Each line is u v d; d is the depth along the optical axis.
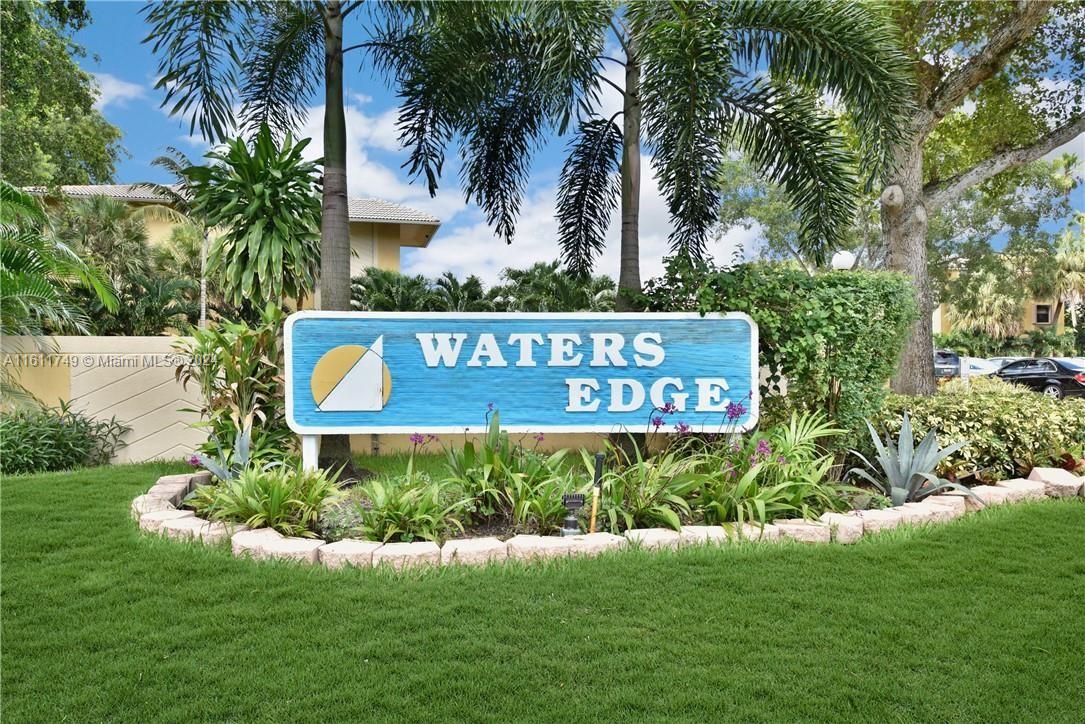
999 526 5.17
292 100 8.98
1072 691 2.92
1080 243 35.25
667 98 6.44
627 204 7.91
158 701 2.84
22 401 8.16
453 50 8.12
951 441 6.70
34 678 3.02
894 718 2.72
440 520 4.83
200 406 8.80
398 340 6.64
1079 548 4.68
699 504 5.27
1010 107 13.67
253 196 7.32
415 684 2.95
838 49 6.55
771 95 7.55
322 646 3.30
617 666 3.10
